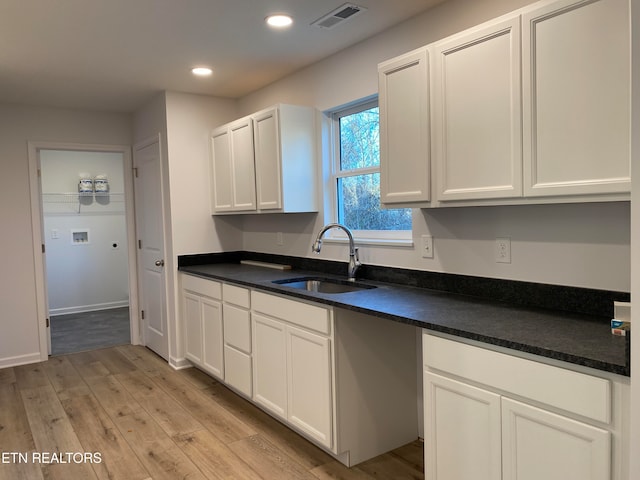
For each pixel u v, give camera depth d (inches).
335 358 93.6
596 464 54.1
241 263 167.0
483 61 76.4
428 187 86.6
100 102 169.5
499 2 86.9
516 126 72.1
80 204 258.7
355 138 127.1
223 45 117.6
